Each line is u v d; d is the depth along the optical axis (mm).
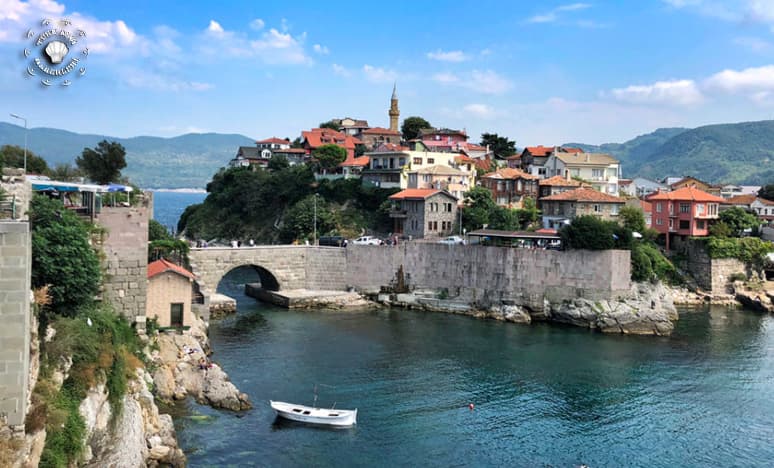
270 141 188375
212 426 47406
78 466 28656
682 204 113312
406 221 120875
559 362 69375
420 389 59250
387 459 44625
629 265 89750
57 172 90500
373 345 73812
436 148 155000
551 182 132625
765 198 159875
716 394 59969
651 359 71188
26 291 23609
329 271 101750
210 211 158750
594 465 45219
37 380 27797
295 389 57438
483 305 95188
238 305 95312
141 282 49812
